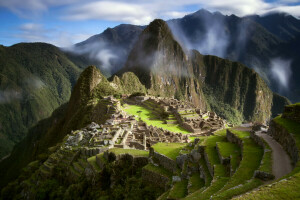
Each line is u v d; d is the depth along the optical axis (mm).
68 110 172625
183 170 22016
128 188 24719
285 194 11125
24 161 117750
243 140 23609
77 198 29250
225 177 17516
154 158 26797
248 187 14273
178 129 93250
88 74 178875
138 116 114562
